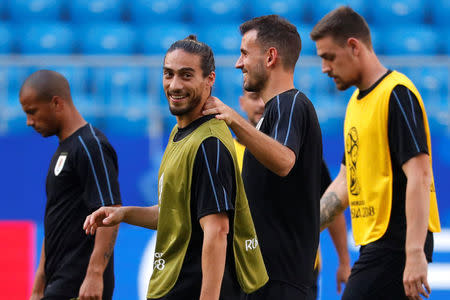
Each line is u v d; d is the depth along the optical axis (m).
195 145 9.90
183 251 10.13
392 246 12.60
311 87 29.81
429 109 28.75
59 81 13.80
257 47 11.98
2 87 28.89
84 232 13.51
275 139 11.08
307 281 11.71
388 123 12.42
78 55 37.44
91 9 40.22
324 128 28.94
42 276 14.10
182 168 9.95
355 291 12.95
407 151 12.05
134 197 22.61
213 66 10.33
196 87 10.04
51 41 37.53
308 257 11.70
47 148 22.50
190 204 9.98
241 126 10.21
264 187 11.62
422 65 25.70
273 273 11.50
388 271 12.64
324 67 13.20
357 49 12.82
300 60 27.09
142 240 21.53
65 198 13.56
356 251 21.58
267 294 11.48
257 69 12.00
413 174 11.94
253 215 11.70
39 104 13.62
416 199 11.83
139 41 37.91
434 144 22.59
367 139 12.77
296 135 11.10
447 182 22.44
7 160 22.38
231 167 9.98
